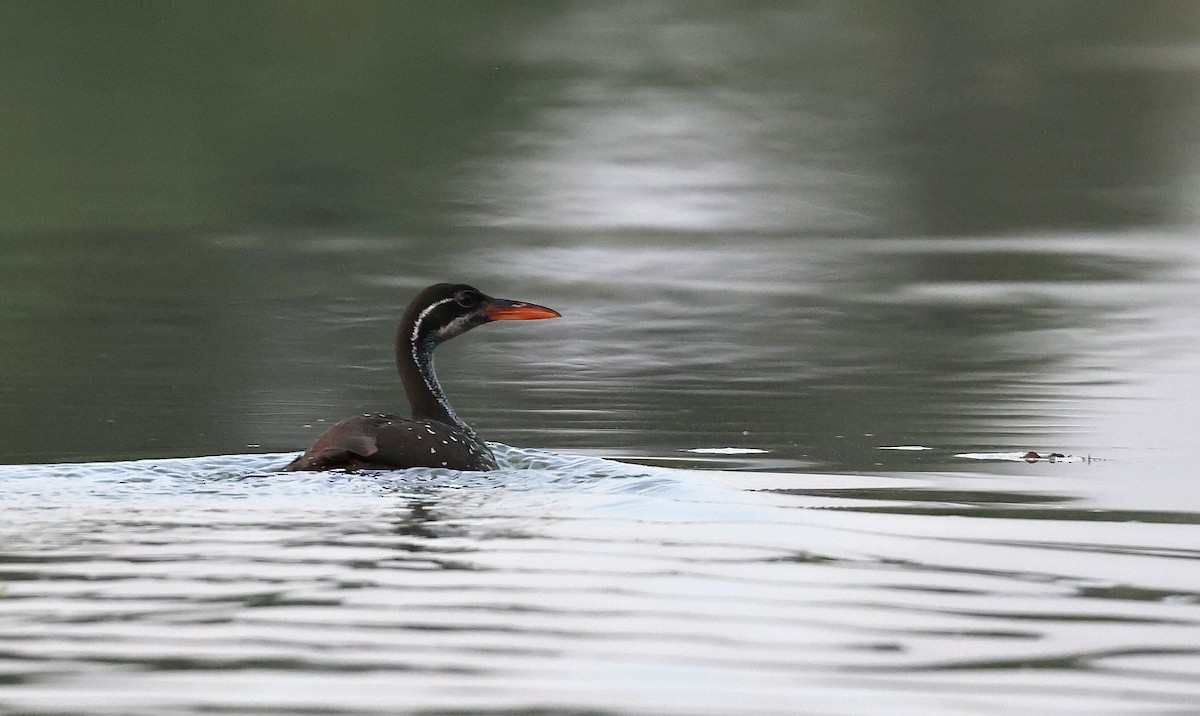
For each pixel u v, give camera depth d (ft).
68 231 102.78
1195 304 83.10
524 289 87.81
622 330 77.56
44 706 25.75
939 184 120.98
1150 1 193.06
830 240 102.99
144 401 60.03
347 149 128.77
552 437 54.90
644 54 165.07
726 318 80.53
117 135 131.03
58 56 153.79
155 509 39.37
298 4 172.65
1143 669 28.22
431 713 25.46
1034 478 47.11
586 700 26.18
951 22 181.06
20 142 127.75
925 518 40.68
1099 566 35.47
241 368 66.80
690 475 47.09
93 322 76.89
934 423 56.85
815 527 39.09
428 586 32.53
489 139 132.87
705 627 30.17
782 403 61.21
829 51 168.86
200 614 30.42
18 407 58.75
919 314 81.35
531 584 32.83
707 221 107.76
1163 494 44.42
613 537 37.11
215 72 151.53
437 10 175.73
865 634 29.91
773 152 130.31
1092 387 63.72
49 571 33.24
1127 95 151.02
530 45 167.43
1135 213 112.37
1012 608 31.91
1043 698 26.73
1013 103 148.66
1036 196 117.70
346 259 95.04
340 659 28.04
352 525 37.86
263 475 44.04
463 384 65.10
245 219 107.04
